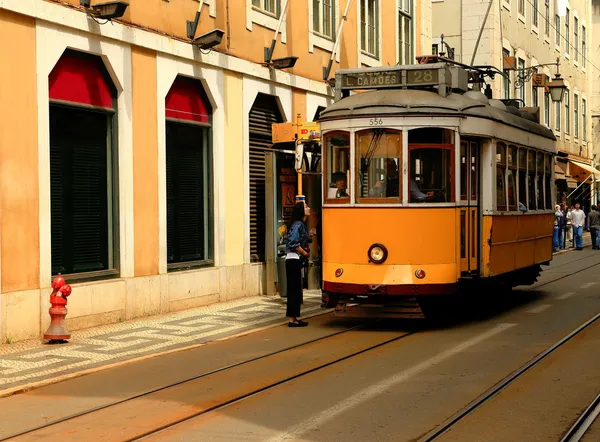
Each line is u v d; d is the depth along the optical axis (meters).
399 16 25.86
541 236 17.66
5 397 8.88
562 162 43.12
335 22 21.73
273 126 18.03
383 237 12.85
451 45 35.16
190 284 15.74
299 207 13.82
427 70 13.69
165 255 15.12
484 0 34.50
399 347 11.56
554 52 44.47
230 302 16.70
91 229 13.77
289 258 13.68
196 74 16.03
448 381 9.27
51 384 9.49
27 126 12.21
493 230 14.07
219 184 16.72
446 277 12.87
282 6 18.39
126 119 14.20
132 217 14.34
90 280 13.54
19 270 12.09
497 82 34.62
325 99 21.14
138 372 10.07
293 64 18.17
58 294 12.02
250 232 18.08
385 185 12.92
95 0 13.55
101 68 13.88
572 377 9.43
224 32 16.83
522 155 16.02
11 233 11.94
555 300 17.02
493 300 17.03
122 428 7.48
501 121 14.44
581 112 49.72
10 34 11.93
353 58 22.61
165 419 7.78
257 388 9.04
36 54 12.34
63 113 13.20
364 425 7.48
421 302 13.01
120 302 13.99
